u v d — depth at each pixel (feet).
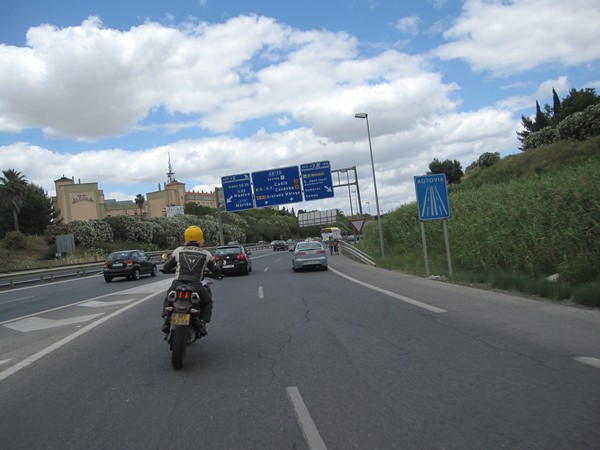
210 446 12.41
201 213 387.14
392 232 101.24
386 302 36.24
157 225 217.77
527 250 43.52
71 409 15.65
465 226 56.13
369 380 17.37
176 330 20.01
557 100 256.32
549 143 159.22
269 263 109.50
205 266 22.27
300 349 22.72
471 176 181.88
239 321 31.60
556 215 41.24
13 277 84.69
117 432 13.56
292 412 14.53
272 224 392.88
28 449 12.62
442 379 17.01
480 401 14.69
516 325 25.04
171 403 15.84
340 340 24.17
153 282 70.85
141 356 22.86
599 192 37.27
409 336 24.16
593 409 13.66
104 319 35.06
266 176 123.03
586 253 35.78
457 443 11.96
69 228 179.22
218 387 17.39
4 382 19.22
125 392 17.25
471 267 52.47
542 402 14.35
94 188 336.90
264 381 17.88
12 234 174.60
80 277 102.01
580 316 26.25
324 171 121.60
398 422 13.41
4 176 196.65
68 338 28.30
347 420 13.71
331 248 140.26
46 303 51.24
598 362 17.97
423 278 51.75
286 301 40.65
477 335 23.41
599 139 130.11
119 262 78.84
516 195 49.88
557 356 19.02
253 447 12.25
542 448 11.51
